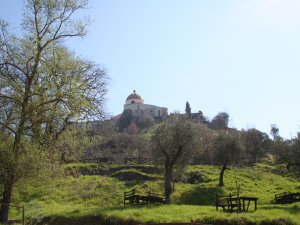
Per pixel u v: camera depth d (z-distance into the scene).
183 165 45.72
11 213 36.34
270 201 41.91
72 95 27.12
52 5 27.89
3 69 26.83
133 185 50.84
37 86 26.86
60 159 29.53
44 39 27.89
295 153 43.12
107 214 31.03
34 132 26.89
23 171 25.58
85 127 30.89
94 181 51.88
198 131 44.12
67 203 42.62
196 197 45.19
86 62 29.12
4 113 26.72
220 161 52.91
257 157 95.19
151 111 154.12
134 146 91.94
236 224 27.25
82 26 28.91
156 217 29.00
